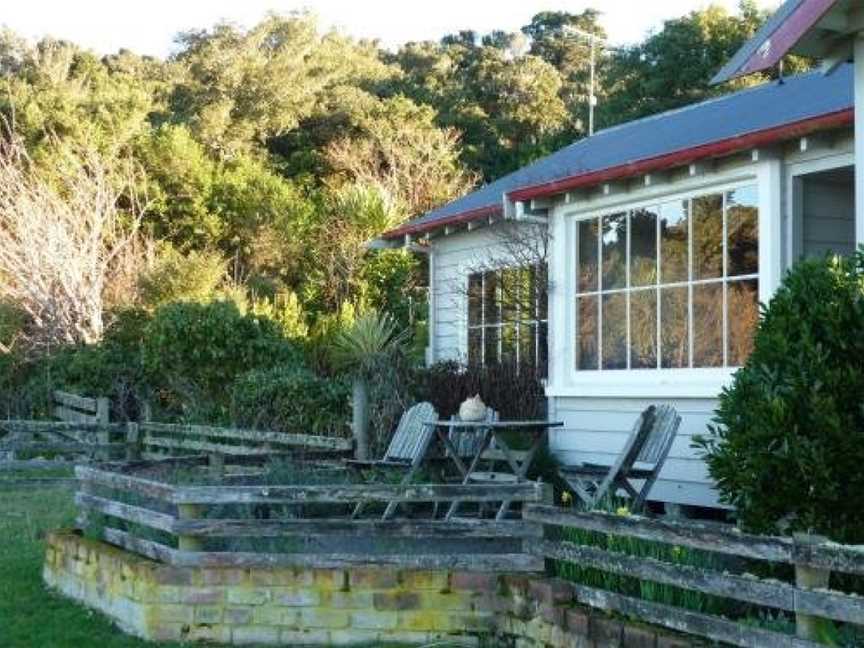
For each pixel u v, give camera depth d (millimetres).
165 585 7457
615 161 11961
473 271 14781
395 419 13367
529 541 7020
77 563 8523
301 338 21328
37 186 25641
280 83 39875
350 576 7254
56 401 20656
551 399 11305
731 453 6121
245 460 11789
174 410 19719
